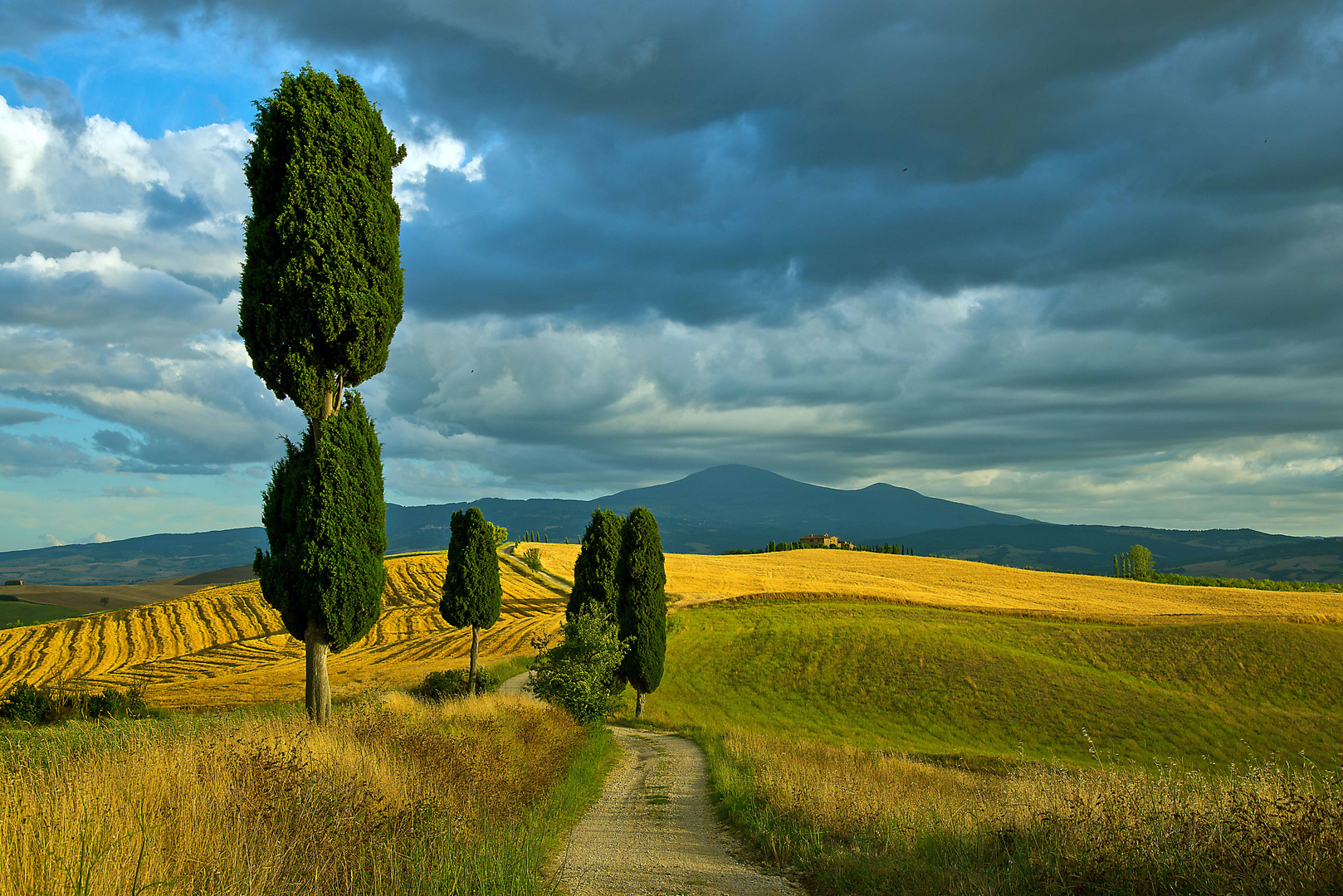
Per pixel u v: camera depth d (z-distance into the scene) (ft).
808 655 172.04
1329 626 197.16
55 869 14.42
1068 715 140.36
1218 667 166.91
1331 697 151.33
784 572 299.38
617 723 109.29
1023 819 26.84
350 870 18.72
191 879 15.98
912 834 29.19
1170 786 24.38
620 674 102.32
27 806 17.24
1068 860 21.62
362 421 43.47
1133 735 132.46
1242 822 19.58
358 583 41.70
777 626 196.44
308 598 40.98
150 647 195.62
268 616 225.97
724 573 289.94
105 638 204.74
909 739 127.85
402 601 243.60
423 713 50.31
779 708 144.66
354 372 43.68
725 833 35.40
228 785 22.34
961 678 156.97
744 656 173.68
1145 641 185.06
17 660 184.44
